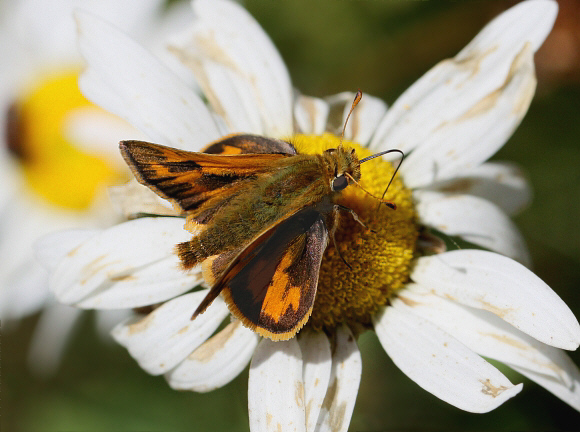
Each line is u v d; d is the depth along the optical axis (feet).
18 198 0.67
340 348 0.59
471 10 0.72
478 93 0.62
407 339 0.59
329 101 0.65
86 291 0.59
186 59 0.63
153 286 0.59
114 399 0.69
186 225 0.57
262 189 0.56
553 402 0.67
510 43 0.61
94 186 0.67
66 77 0.68
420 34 0.73
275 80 0.63
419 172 0.62
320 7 0.73
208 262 0.56
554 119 0.71
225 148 0.58
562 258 0.71
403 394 0.68
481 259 0.60
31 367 0.69
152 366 0.59
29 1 0.68
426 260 0.60
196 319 0.59
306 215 0.57
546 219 0.71
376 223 0.60
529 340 0.59
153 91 0.61
